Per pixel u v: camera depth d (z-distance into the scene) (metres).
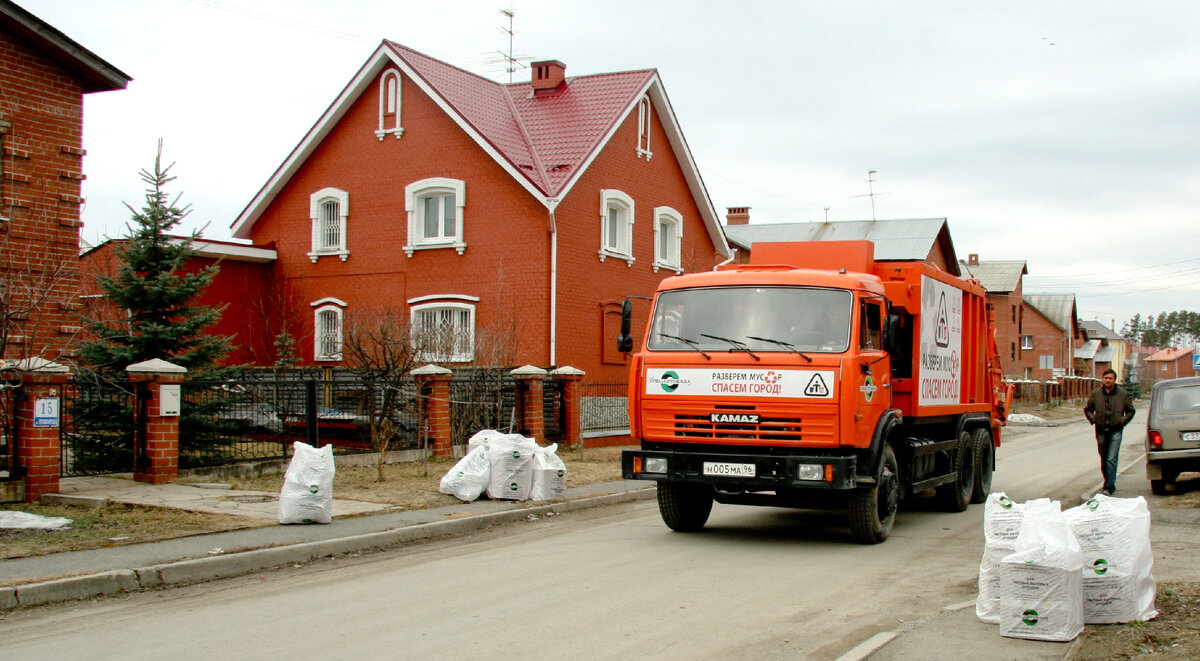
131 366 13.38
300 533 10.36
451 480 13.35
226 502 11.96
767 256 12.28
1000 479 18.11
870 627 6.96
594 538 11.20
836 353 10.05
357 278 26.72
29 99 15.39
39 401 11.83
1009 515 6.92
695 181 30.17
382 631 6.80
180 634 6.75
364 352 20.33
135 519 10.74
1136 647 6.09
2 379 11.79
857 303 10.33
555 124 26.62
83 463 13.82
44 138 15.59
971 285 14.48
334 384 16.00
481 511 12.39
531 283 24.17
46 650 6.37
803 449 10.20
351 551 10.20
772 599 7.84
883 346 10.91
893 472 11.12
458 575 8.89
